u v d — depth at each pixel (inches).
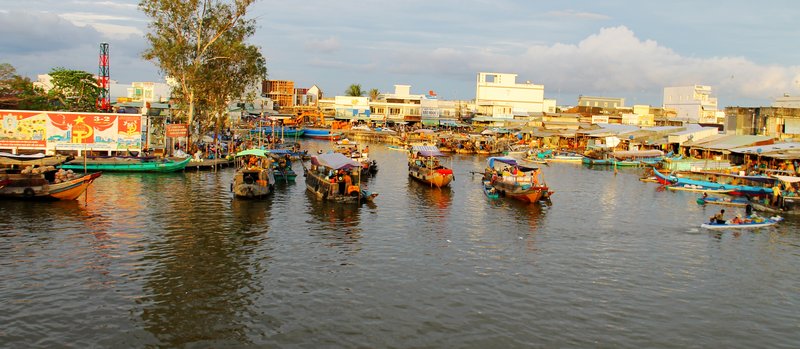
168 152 2709.2
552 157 3622.0
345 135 5246.1
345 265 1215.6
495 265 1240.8
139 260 1210.6
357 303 1010.7
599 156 3474.4
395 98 6294.3
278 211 1722.4
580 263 1272.1
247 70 2930.6
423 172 2383.1
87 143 2513.5
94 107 3725.4
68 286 1050.7
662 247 1421.0
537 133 4461.1
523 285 1120.8
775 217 1722.4
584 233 1550.2
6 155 1989.4
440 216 1726.1
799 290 1136.2
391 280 1129.4
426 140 4488.2
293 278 1128.2
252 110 5885.8
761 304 1061.8
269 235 1443.2
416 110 6122.1
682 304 1049.5
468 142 4151.1
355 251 1321.4
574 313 994.1
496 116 5728.3
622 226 1646.2
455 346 863.1
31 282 1063.0
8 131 2422.5
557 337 903.1
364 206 1846.7
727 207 1975.9
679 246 1433.3
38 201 1731.1
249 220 1593.3
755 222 1653.5
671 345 890.1
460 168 3053.6
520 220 1697.8
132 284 1072.2
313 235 1454.2
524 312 991.6
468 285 1112.2
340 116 5959.6
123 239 1362.0
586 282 1149.1
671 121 5280.5
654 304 1045.8
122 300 997.2
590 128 4596.5
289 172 2374.5
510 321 954.7
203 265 1191.6
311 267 1197.1
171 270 1155.3
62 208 1653.5
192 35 2763.3
